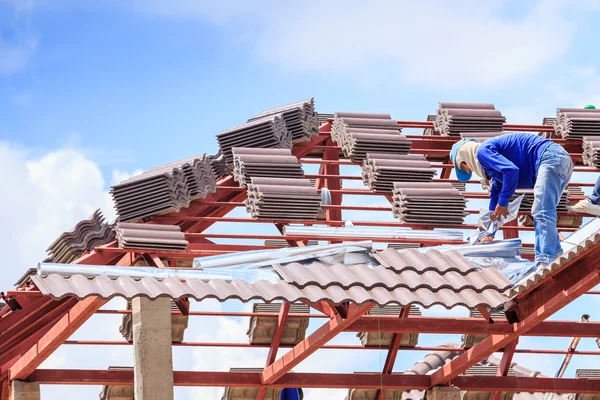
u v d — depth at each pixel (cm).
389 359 1817
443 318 1523
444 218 1644
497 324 1525
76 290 1235
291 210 1589
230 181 1730
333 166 1864
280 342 1844
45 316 1541
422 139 1928
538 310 1406
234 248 1520
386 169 1725
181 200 1608
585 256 1310
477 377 1772
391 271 1367
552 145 1360
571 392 1788
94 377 1647
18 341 1559
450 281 1362
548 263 1338
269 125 1773
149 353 1457
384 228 1562
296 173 1670
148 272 1305
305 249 1395
